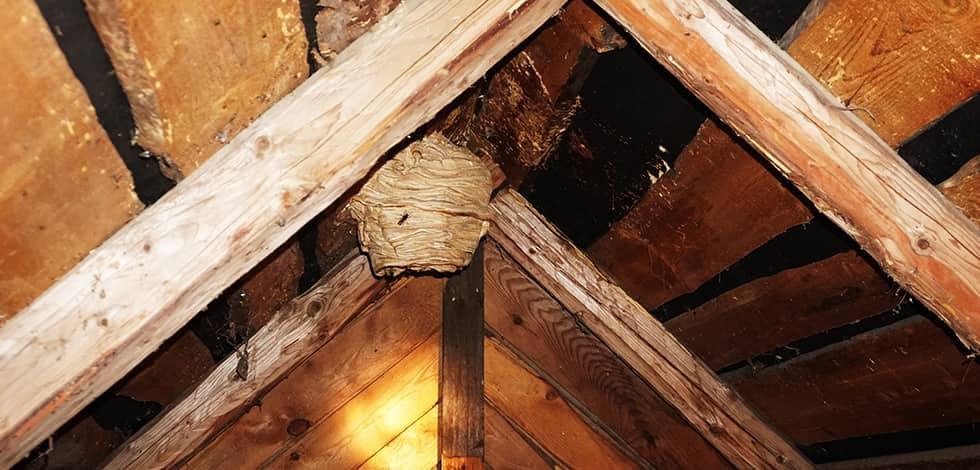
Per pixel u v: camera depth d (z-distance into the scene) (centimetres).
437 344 301
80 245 153
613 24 184
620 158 239
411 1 158
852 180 164
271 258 235
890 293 209
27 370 139
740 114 165
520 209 292
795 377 272
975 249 163
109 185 149
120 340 141
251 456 279
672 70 167
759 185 209
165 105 140
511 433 297
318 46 154
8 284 149
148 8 122
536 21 166
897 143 171
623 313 294
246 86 150
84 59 125
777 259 232
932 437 249
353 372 293
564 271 293
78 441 251
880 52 158
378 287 287
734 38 162
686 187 230
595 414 306
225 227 147
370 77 154
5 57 116
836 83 168
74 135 135
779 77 162
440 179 221
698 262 256
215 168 149
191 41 133
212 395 269
